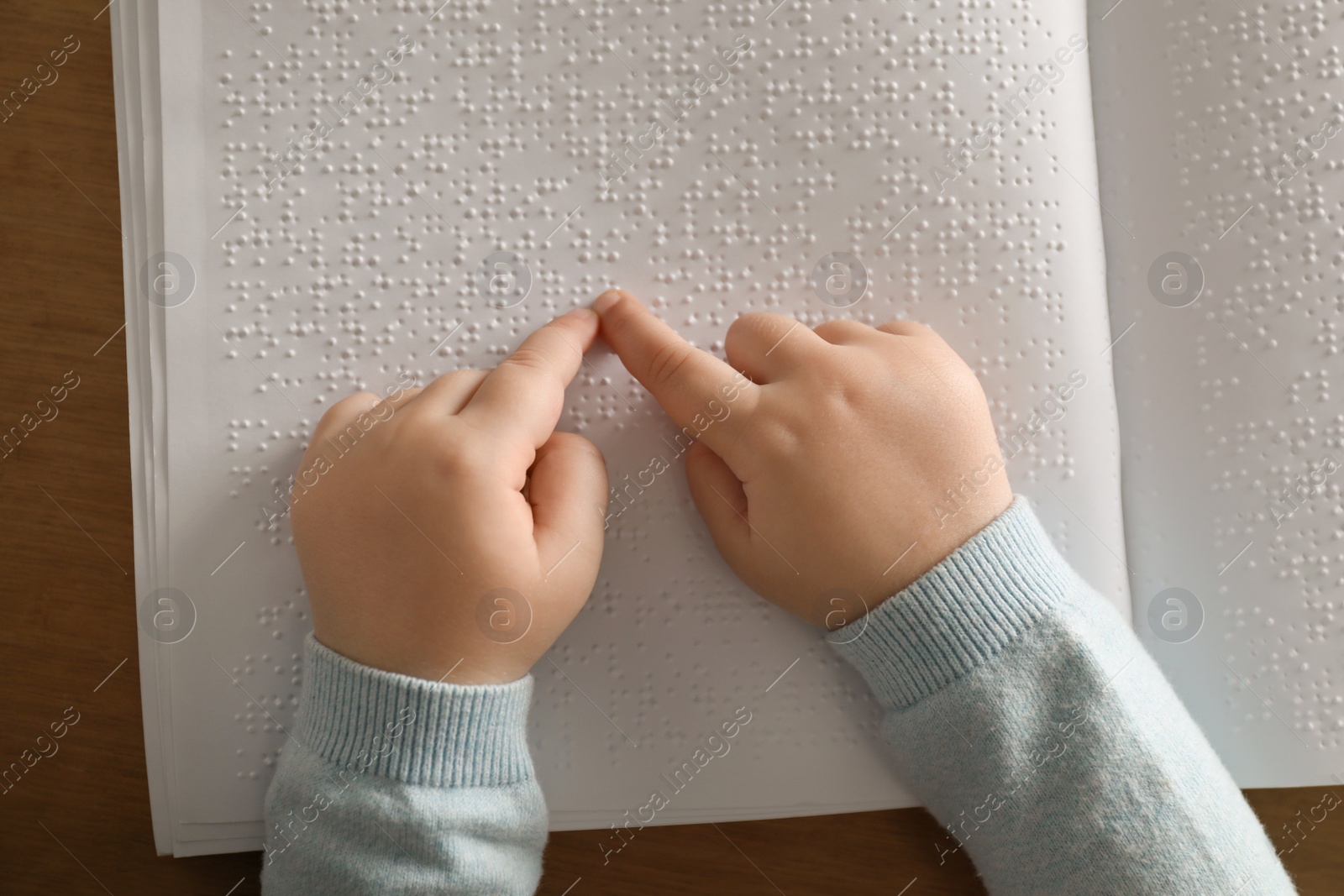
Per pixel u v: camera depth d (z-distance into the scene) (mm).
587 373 639
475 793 524
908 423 577
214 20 621
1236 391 670
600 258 645
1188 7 670
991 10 659
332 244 628
